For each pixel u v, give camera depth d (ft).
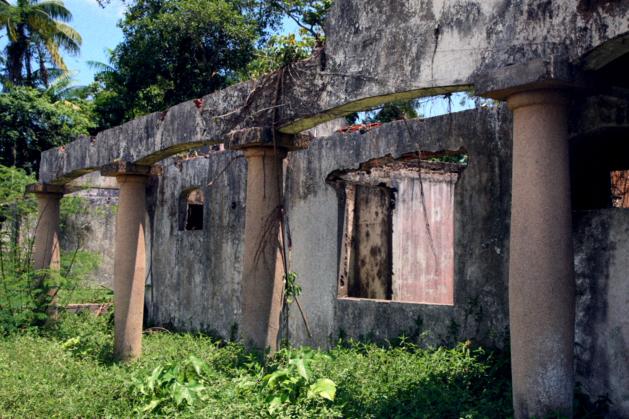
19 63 80.94
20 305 37.86
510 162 23.67
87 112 73.05
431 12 18.02
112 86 73.31
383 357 24.23
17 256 43.39
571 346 15.20
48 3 79.56
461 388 21.01
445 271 41.29
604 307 19.70
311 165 32.55
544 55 15.39
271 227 23.56
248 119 23.94
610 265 19.62
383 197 38.93
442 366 22.30
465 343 23.86
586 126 20.54
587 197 22.21
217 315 37.29
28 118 64.34
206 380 21.80
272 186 23.67
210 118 25.64
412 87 18.30
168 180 43.16
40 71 83.51
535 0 15.89
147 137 29.17
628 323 18.97
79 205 52.47
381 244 38.78
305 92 21.86
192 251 40.09
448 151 26.14
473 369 21.83
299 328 32.22
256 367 21.80
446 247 41.39
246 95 24.17
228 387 20.65
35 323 39.47
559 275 15.15
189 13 67.36
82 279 49.62
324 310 30.96
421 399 19.58
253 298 23.36
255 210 23.59
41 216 39.96
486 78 16.03
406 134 27.55
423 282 39.83
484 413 18.02
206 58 70.03
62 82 75.82
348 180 35.06
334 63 20.75
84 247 56.75
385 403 19.43
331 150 31.35
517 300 15.46
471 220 24.85
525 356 15.23
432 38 17.93
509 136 23.81
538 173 15.37
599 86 15.72
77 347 32.58
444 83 17.57
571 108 20.98
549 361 14.99
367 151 29.32
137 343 30.14
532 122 15.56
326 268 31.17
